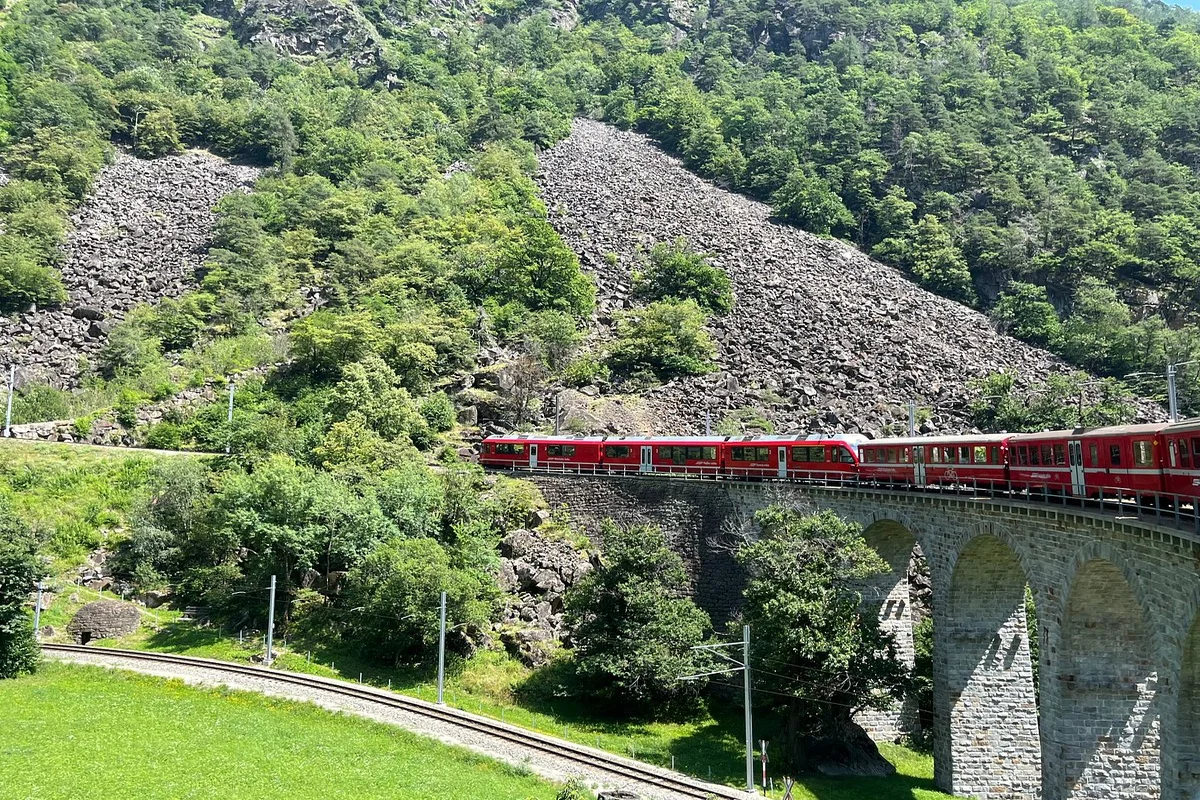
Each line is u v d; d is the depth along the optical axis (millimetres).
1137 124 191125
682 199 188625
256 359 112812
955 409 107062
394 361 104062
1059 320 142625
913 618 75312
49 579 74062
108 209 158125
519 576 73562
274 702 58812
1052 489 50094
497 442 89312
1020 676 54656
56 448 92188
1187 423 38656
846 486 66125
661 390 107875
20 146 162000
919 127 195000
